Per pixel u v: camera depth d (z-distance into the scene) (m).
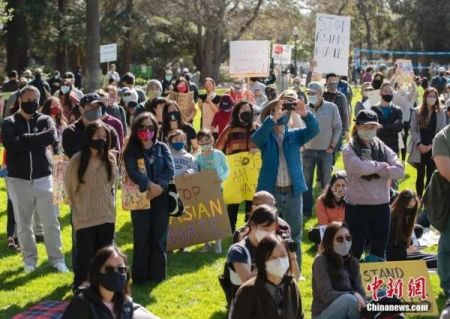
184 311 8.91
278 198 9.39
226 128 12.02
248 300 6.48
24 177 10.02
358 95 37.72
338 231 7.93
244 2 62.34
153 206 9.73
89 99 9.48
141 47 66.12
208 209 11.38
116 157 9.63
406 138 17.72
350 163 9.16
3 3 34.22
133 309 6.45
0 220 13.46
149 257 9.88
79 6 54.25
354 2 77.12
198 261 11.04
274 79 28.25
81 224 8.94
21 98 9.90
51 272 10.34
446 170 8.73
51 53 58.53
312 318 8.03
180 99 15.75
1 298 9.30
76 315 6.11
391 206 10.42
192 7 59.12
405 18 75.88
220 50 64.94
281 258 6.42
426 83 24.89
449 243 9.15
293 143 9.43
